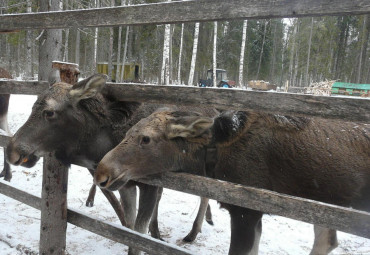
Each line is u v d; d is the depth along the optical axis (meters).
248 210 2.99
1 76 7.09
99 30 28.39
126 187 3.96
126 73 29.91
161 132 2.78
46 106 3.16
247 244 3.07
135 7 2.60
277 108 2.17
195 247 4.62
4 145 3.68
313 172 2.95
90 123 3.37
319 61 33.34
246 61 39.50
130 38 30.23
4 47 38.88
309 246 4.66
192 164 2.98
